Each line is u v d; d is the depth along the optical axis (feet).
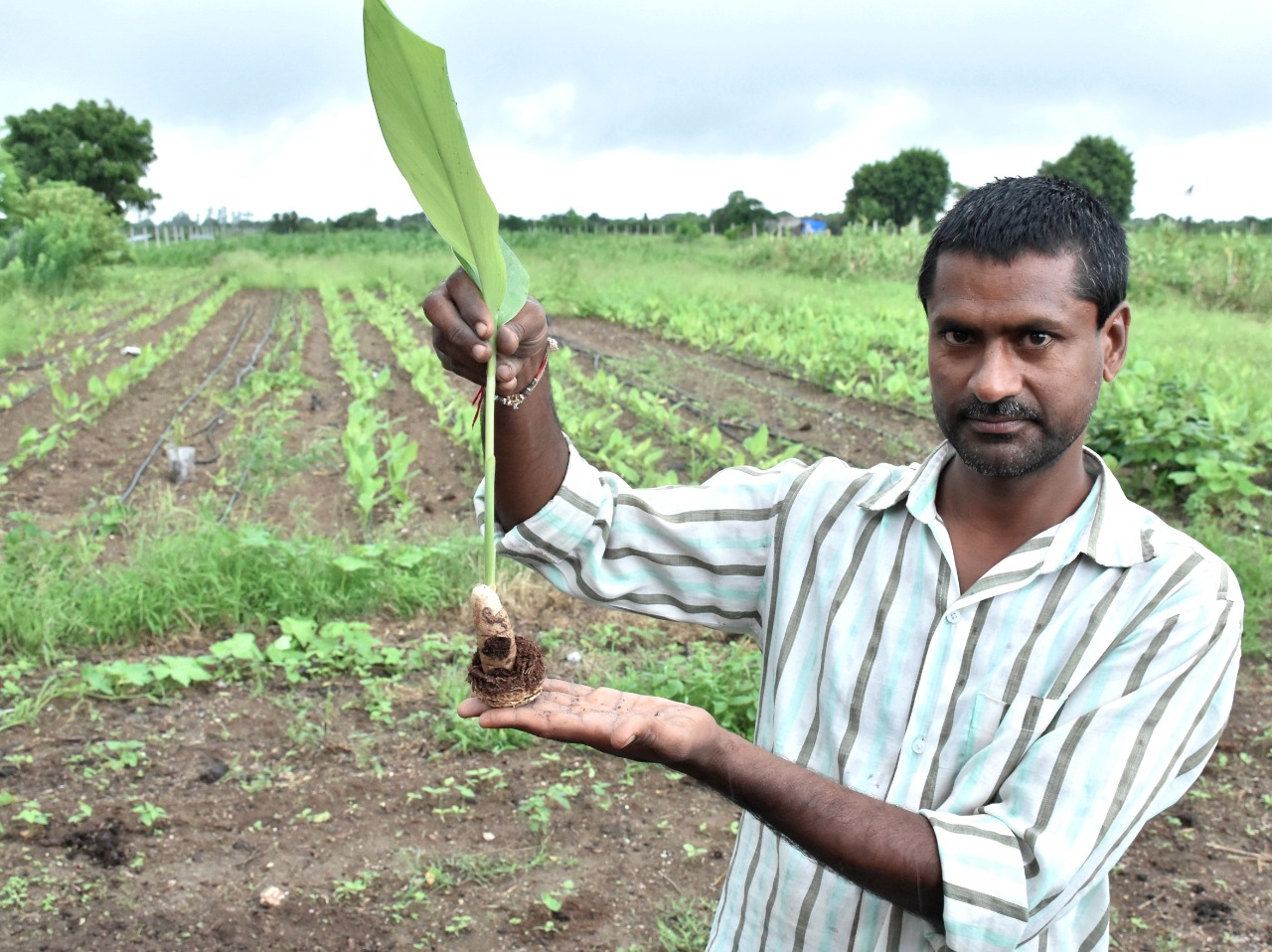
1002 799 4.02
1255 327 50.65
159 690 15.24
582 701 4.19
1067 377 4.00
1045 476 4.26
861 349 40.65
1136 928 10.92
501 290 4.38
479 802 12.87
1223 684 3.99
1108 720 3.91
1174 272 65.26
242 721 14.60
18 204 87.76
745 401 35.06
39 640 16.20
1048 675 4.16
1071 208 4.01
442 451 29.45
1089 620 4.15
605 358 44.65
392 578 18.43
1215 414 25.67
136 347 48.14
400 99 3.96
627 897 11.27
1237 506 22.81
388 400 36.17
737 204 201.98
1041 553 4.25
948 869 3.73
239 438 29.22
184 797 12.71
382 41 3.84
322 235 150.71
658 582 5.17
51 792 12.68
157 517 21.40
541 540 5.08
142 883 11.15
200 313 60.90
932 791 4.29
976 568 4.40
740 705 14.52
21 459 25.98
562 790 13.05
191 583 17.57
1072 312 3.96
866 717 4.46
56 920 10.53
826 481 4.84
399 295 71.56
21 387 37.73
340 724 14.55
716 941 4.98
